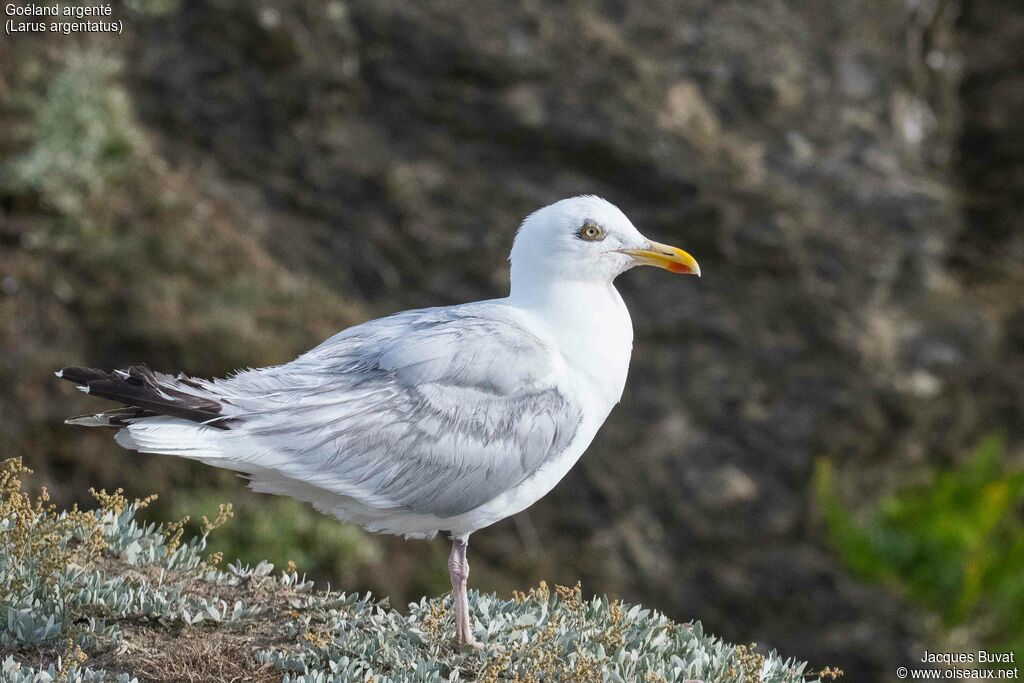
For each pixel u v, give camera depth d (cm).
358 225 1628
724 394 1595
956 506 1589
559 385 669
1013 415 1723
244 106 1656
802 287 1648
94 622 625
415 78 1706
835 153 1766
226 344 1435
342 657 610
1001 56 2019
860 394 1619
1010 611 1512
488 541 1452
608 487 1520
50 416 1348
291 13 1681
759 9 1831
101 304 1425
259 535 1309
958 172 1984
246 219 1579
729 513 1548
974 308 1744
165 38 1656
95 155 1521
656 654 648
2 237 1434
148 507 1316
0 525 666
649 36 1772
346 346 659
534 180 1680
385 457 622
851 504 1620
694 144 1700
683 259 706
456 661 625
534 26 1739
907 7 1920
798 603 1523
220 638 650
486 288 1625
